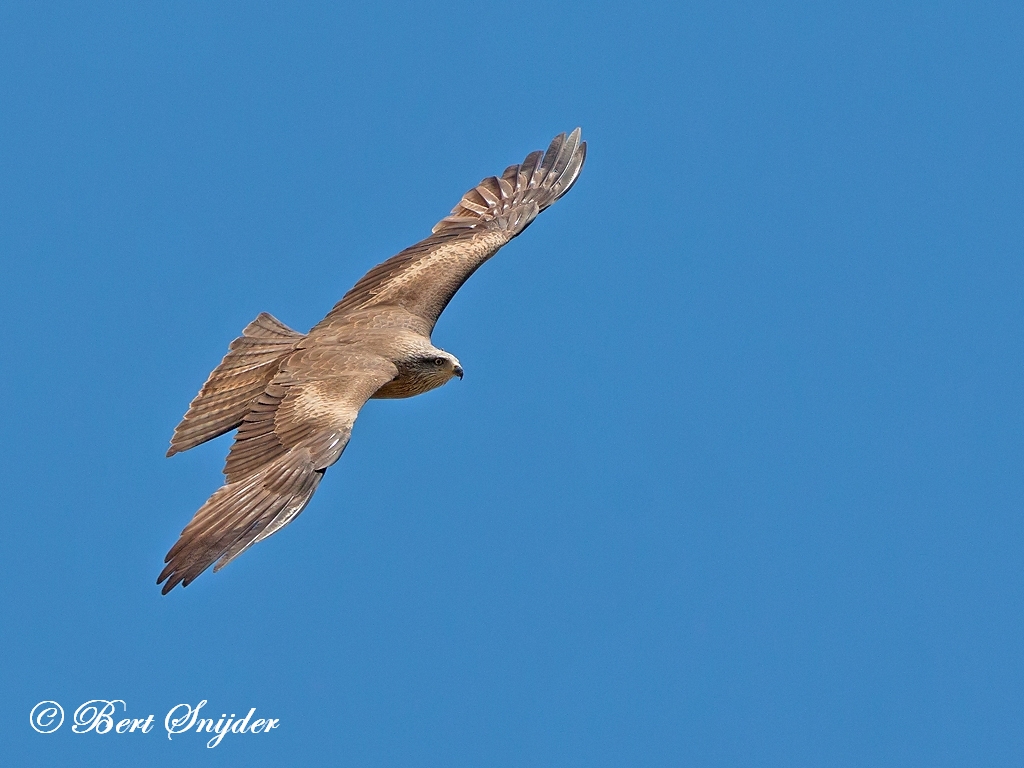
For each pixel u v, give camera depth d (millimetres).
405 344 18156
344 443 16156
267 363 18234
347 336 18281
